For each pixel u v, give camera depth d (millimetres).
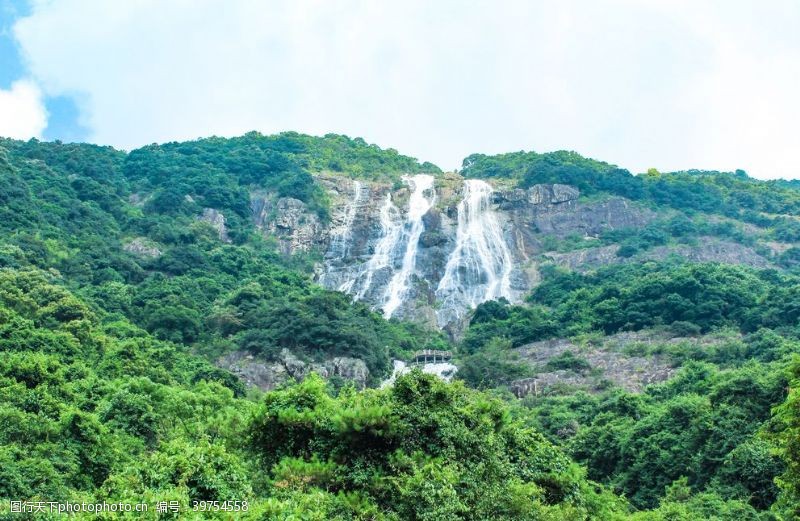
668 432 61906
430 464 33719
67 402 56406
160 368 72312
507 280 139125
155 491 31891
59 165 144250
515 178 167250
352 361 91312
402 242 148875
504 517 34594
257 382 87000
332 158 177250
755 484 52750
